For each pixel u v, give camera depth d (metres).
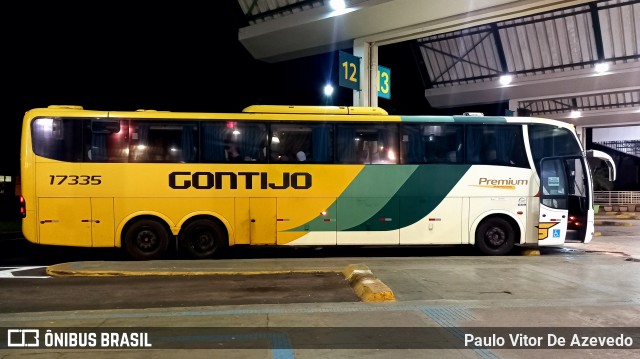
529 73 21.59
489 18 14.88
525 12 14.45
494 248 11.48
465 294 7.05
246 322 5.55
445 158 11.28
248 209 10.87
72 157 10.54
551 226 11.40
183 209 10.73
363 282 7.30
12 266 10.23
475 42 21.16
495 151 11.41
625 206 27.88
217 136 10.88
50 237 10.43
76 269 8.91
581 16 17.97
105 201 10.55
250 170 10.88
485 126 11.41
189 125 10.83
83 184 10.52
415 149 11.24
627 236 16.44
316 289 7.56
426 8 14.55
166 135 10.79
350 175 11.06
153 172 10.69
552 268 9.27
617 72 19.45
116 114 10.70
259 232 10.88
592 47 19.06
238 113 10.99
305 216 10.95
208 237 10.89
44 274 9.02
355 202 11.05
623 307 6.21
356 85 16.48
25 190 10.42
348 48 18.31
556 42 19.48
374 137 11.20
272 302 6.74
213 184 10.80
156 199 10.67
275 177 10.92
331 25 15.98
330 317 5.74
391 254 12.18
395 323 5.50
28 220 10.40
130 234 10.69
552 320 5.63
